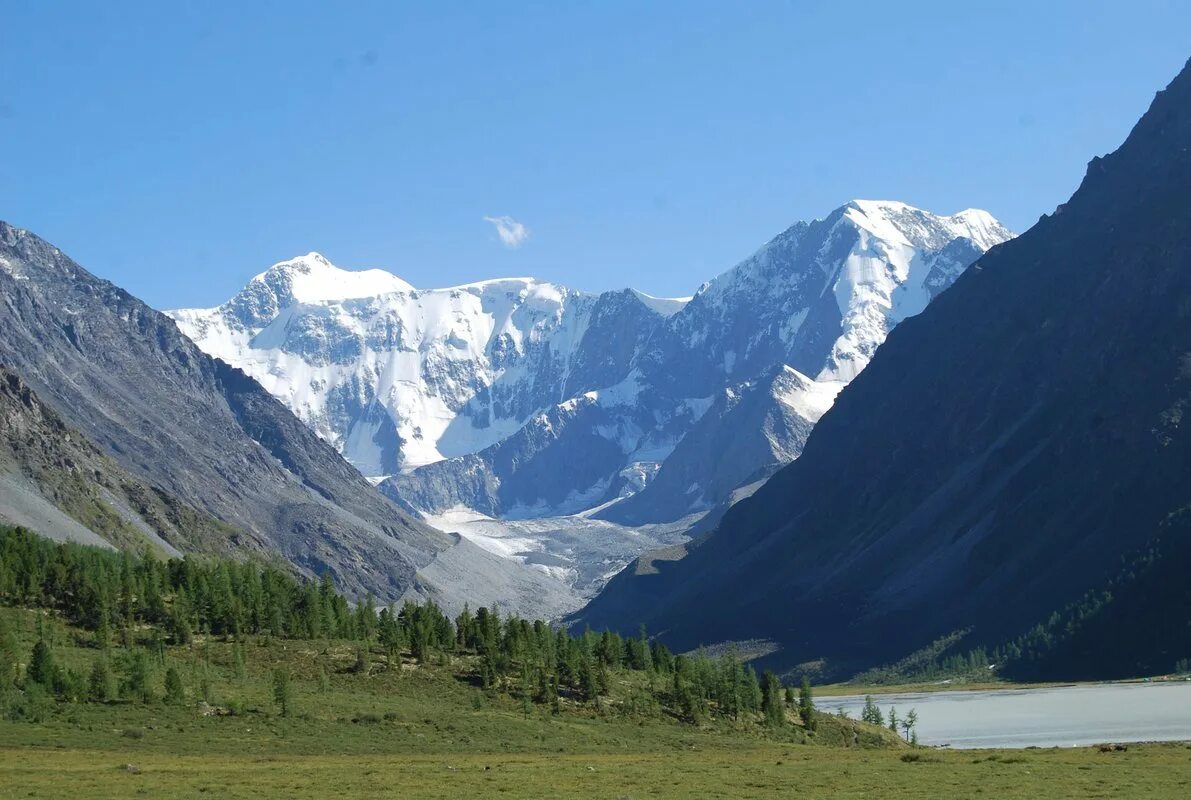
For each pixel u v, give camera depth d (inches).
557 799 4330.7
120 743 5885.8
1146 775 4658.0
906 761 5472.4
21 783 4675.2
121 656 7111.2
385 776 4972.9
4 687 6407.5
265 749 5935.0
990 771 4911.4
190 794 4439.0
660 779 4879.4
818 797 4315.9
